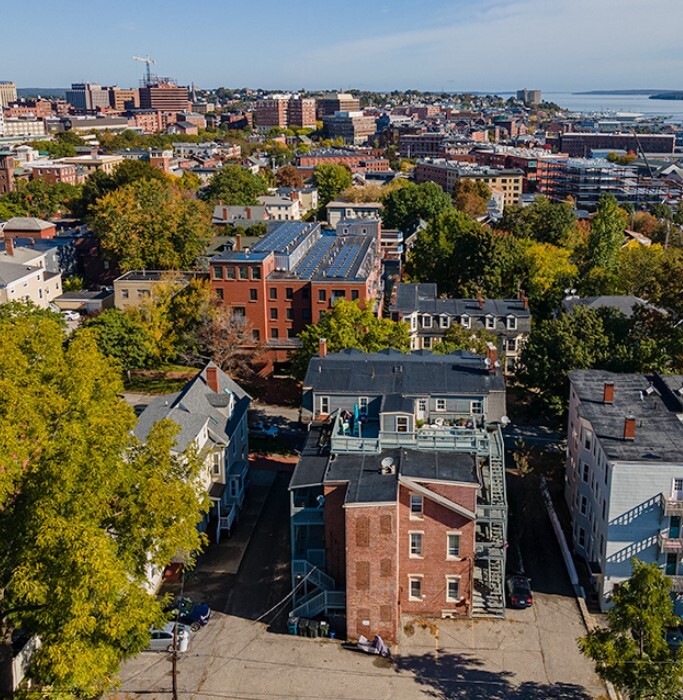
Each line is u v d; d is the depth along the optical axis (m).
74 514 37.88
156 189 125.81
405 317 99.75
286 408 88.31
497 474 53.66
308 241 118.44
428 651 47.78
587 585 54.47
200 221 124.19
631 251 123.12
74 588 34.41
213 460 61.75
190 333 93.88
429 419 61.88
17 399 39.41
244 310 99.62
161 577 55.28
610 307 83.06
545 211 140.25
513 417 83.88
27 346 48.66
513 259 117.38
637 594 39.16
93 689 38.41
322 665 46.59
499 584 51.44
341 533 49.91
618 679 38.12
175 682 41.03
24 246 128.00
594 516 54.69
